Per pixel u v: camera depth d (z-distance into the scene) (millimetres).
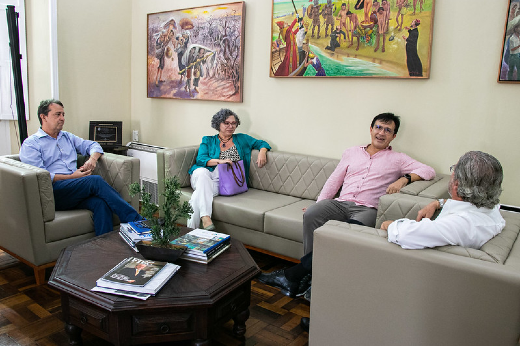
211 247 2143
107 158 3328
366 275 1597
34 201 2584
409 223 1528
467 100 2781
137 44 4609
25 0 4004
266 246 3000
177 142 4453
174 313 1756
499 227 1681
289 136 3617
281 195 3430
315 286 1741
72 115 4266
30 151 3049
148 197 2107
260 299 2570
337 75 3244
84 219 2906
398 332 1564
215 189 3318
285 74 3500
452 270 1409
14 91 3920
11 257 3119
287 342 2125
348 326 1685
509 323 1336
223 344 2082
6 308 2383
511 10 2533
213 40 3912
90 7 4242
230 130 3527
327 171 3215
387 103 3088
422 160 3014
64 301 1901
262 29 3629
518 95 2604
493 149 2734
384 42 3006
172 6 4219
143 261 2002
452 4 2758
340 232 1652
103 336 1782
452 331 1449
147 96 4570
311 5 3285
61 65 4090
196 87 4129
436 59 2863
